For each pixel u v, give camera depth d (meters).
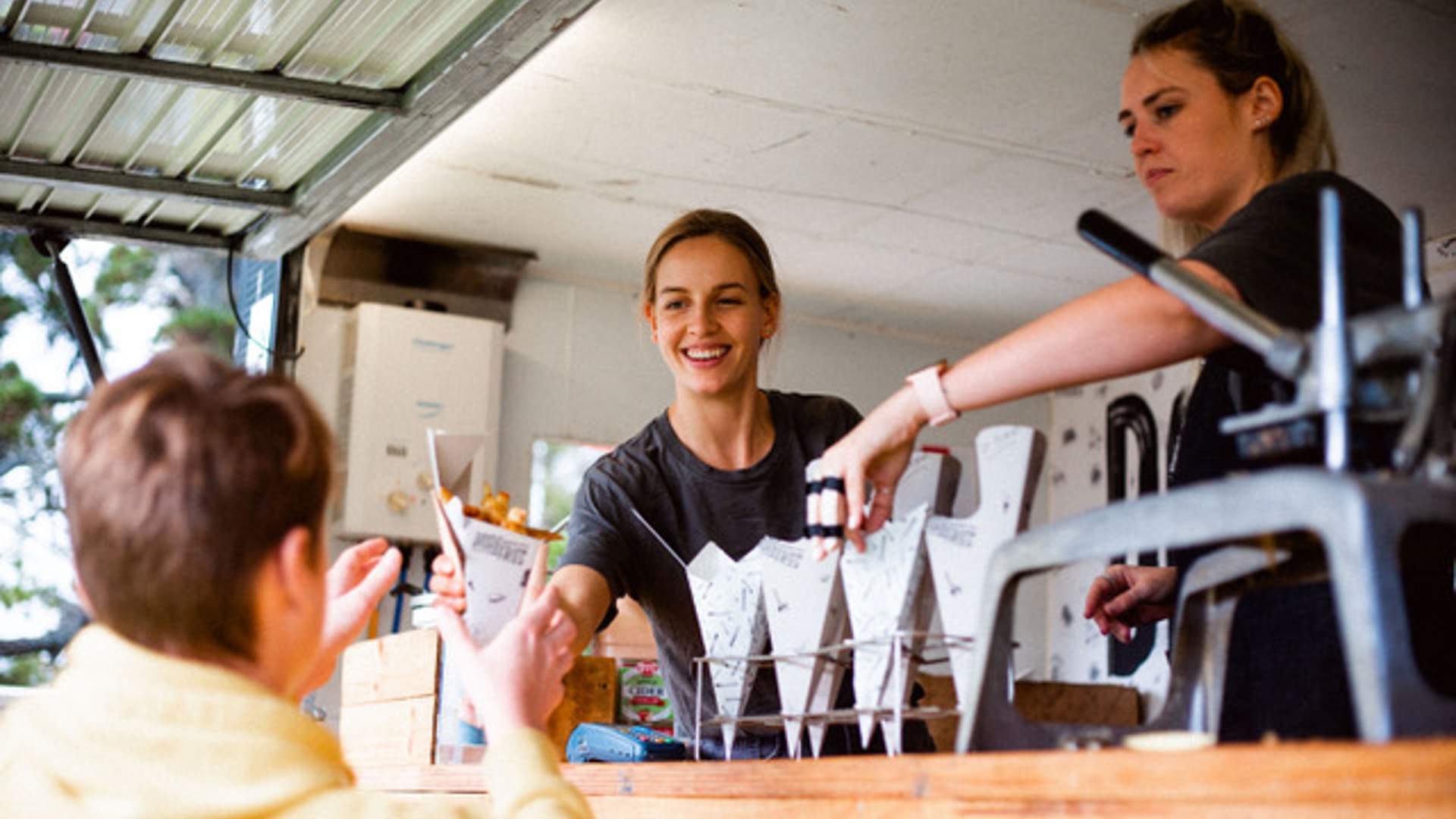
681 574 1.96
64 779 0.95
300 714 0.99
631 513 1.98
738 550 1.98
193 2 3.28
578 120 4.57
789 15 3.89
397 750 2.24
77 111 3.73
